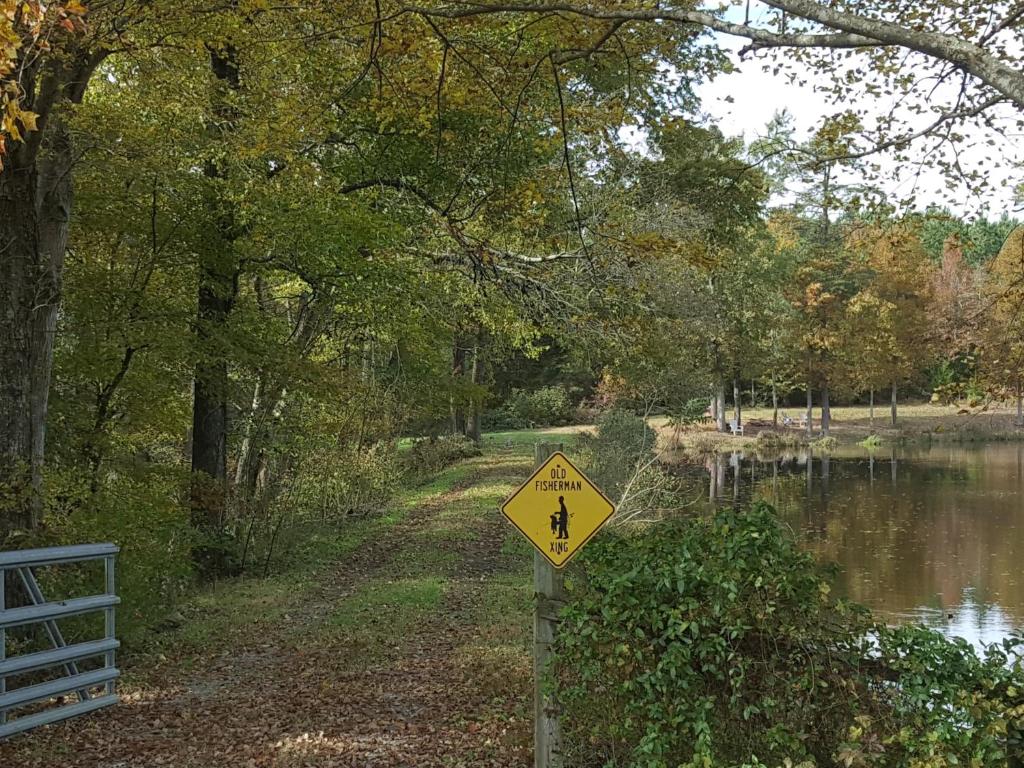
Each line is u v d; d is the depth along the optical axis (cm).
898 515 2269
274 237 1240
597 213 1288
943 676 346
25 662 598
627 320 1294
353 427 2103
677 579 391
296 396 1489
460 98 809
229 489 1368
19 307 827
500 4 616
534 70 738
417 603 1134
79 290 1152
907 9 734
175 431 1466
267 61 1015
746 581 384
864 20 444
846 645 374
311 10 761
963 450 4238
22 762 553
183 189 1183
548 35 745
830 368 4775
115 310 1186
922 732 336
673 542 432
